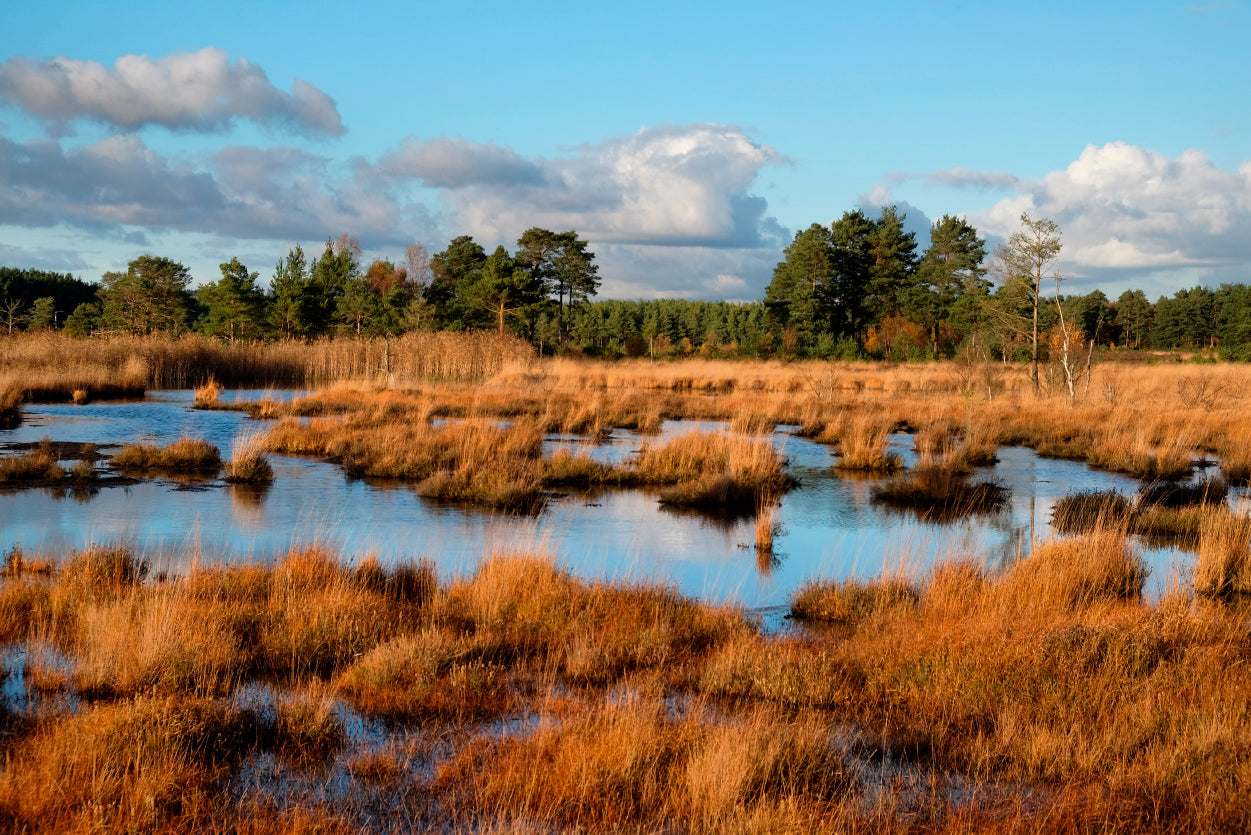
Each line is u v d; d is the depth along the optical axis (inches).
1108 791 172.2
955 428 922.1
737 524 472.1
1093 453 727.1
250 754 191.3
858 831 159.5
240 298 2448.3
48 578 321.1
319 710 203.2
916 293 3112.7
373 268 3472.0
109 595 283.0
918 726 207.6
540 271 3061.0
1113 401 1126.4
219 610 271.7
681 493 526.3
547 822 161.6
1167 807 163.0
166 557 366.6
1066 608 293.6
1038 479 641.0
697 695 231.8
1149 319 4810.5
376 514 473.7
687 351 2672.2
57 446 697.0
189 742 187.2
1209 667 228.8
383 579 333.4
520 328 2605.8
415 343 1581.0
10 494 501.7
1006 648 242.4
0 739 188.2
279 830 157.6
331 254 3085.6
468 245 3088.1
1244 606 321.4
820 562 391.5
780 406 1093.8
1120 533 403.2
